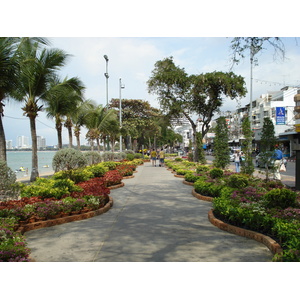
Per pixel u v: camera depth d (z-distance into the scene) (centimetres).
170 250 462
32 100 1352
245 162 1369
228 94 2278
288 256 380
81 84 1477
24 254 392
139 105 4838
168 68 2470
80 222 654
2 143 1097
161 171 2255
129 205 861
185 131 10400
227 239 518
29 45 1095
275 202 648
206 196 929
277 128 4816
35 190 838
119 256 436
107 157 2720
